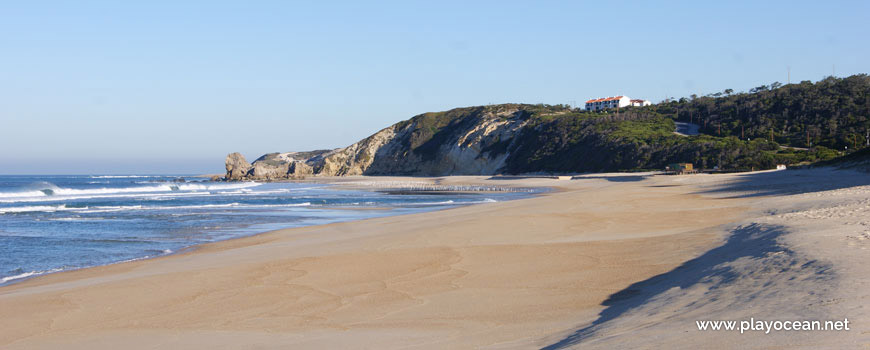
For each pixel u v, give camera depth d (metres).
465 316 7.84
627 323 6.25
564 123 129.38
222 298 9.86
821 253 8.27
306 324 7.97
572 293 8.79
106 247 19.03
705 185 45.19
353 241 17.16
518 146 136.50
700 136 102.38
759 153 83.44
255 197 54.28
